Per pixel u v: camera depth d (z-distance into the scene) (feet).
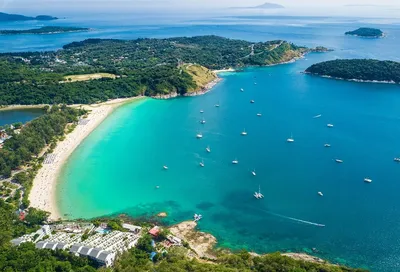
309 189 607.78
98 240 460.14
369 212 541.34
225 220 531.91
